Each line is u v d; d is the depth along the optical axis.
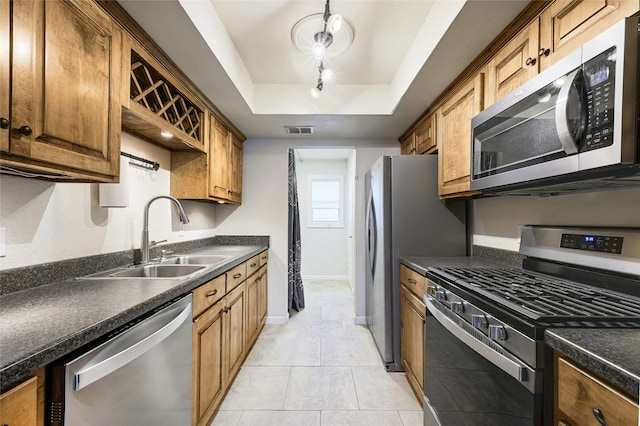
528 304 0.95
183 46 1.54
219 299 1.74
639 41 0.77
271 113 2.55
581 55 0.89
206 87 2.03
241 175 3.24
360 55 2.10
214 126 2.42
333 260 5.61
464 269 1.63
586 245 1.25
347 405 1.81
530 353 0.81
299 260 3.79
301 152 4.87
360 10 1.64
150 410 1.04
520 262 1.69
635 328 0.79
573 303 0.97
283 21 1.75
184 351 1.28
